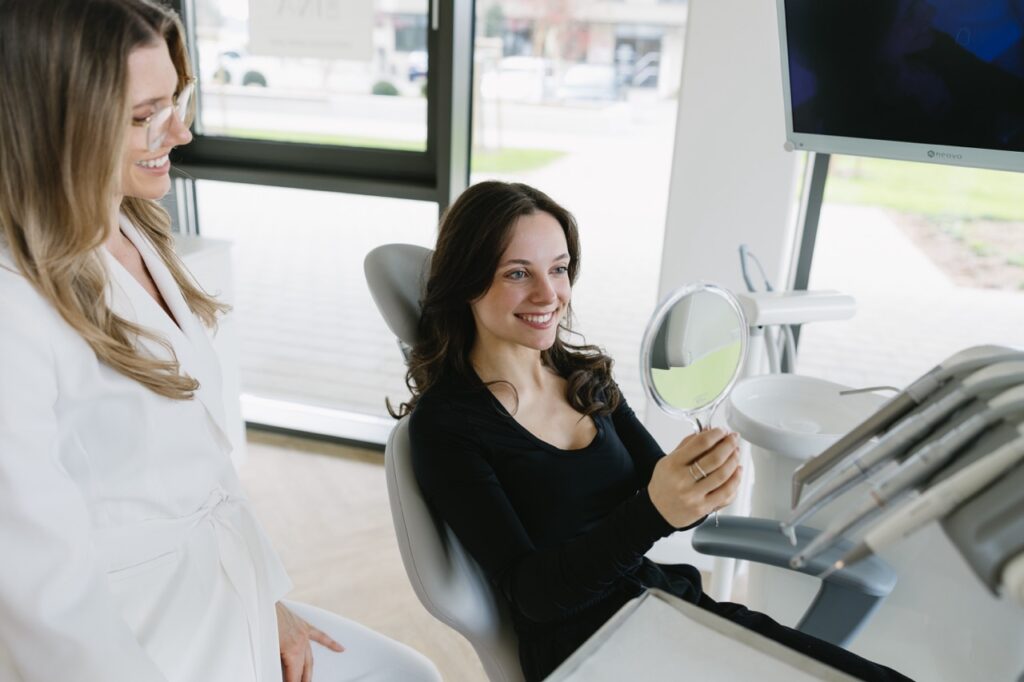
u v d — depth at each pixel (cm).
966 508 42
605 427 124
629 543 94
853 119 136
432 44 230
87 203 80
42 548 78
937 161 130
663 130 247
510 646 113
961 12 117
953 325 229
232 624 98
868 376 239
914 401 54
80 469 87
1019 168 122
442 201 243
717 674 69
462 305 116
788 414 151
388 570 218
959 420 49
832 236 222
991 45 116
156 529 94
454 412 113
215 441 105
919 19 122
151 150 88
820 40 134
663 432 213
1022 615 118
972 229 217
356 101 245
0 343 77
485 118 248
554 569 98
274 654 105
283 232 283
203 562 98
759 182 189
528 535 113
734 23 179
